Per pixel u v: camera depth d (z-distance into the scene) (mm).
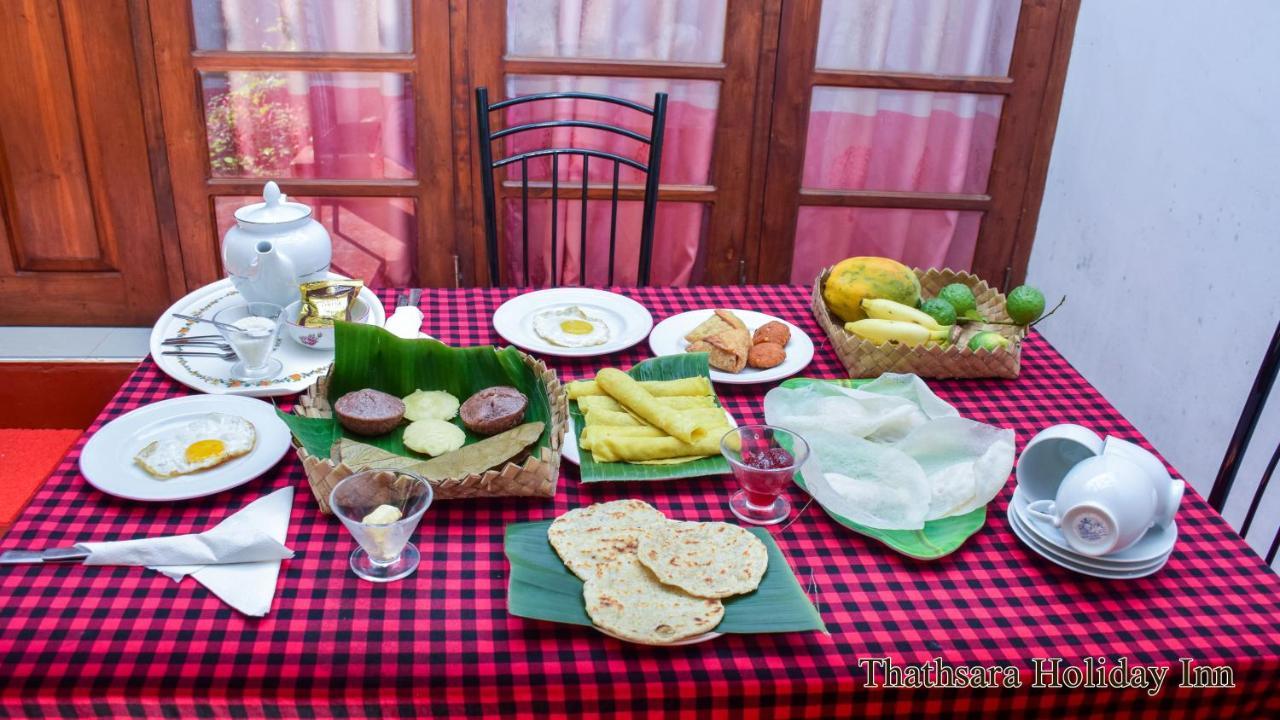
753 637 930
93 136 2375
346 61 2328
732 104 2471
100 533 1034
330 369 1265
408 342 1276
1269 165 1925
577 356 1436
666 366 1371
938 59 2492
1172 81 2186
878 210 2684
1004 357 1420
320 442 1169
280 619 925
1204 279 2119
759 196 2590
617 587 949
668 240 2678
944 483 1139
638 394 1236
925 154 2609
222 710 873
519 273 2652
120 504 1084
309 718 882
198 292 1621
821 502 1106
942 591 1004
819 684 884
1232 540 1103
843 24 2430
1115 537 986
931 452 1193
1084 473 1024
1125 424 1342
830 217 2682
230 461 1144
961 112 2557
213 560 977
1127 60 2326
